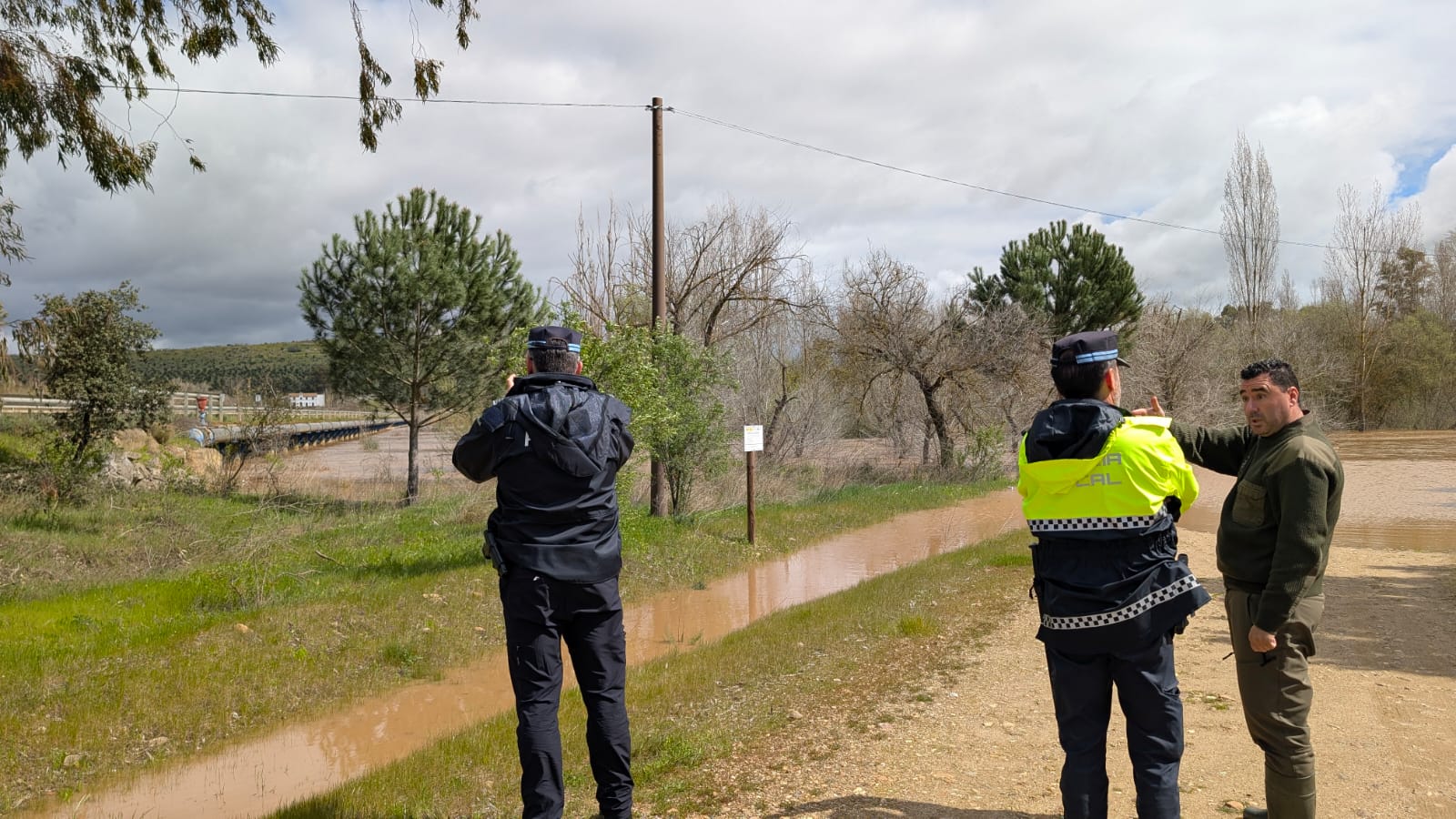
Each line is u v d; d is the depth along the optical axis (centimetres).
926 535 1614
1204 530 1412
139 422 1756
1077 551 273
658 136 1464
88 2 902
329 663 753
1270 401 297
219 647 758
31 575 1056
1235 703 496
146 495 1639
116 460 1761
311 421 4906
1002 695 536
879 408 3041
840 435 2977
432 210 1895
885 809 367
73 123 942
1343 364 4878
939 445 2712
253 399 2047
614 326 1235
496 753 494
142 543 1279
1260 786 380
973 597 877
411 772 466
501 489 326
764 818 362
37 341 1291
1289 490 283
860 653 668
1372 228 4953
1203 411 3422
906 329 2628
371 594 943
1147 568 265
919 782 398
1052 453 273
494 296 1909
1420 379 4962
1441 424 4978
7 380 1302
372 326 1839
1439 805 356
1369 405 5081
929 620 768
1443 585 858
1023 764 418
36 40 920
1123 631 263
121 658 717
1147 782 266
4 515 1361
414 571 1086
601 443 326
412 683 745
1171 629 264
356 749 600
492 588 1011
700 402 1557
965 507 2053
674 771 423
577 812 382
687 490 1570
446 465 2517
